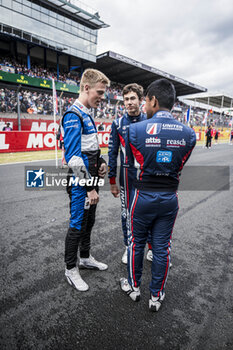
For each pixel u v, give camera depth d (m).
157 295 1.48
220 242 2.49
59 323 1.41
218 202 3.88
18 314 1.47
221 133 26.03
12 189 4.32
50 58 23.38
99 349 1.24
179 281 1.84
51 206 3.46
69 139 1.47
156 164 1.30
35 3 18.72
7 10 17.33
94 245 2.35
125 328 1.38
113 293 1.70
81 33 22.25
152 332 1.36
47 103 14.13
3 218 2.96
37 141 9.86
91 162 1.66
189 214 3.30
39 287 1.72
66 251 1.71
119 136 1.95
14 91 12.73
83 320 1.44
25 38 18.75
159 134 1.27
